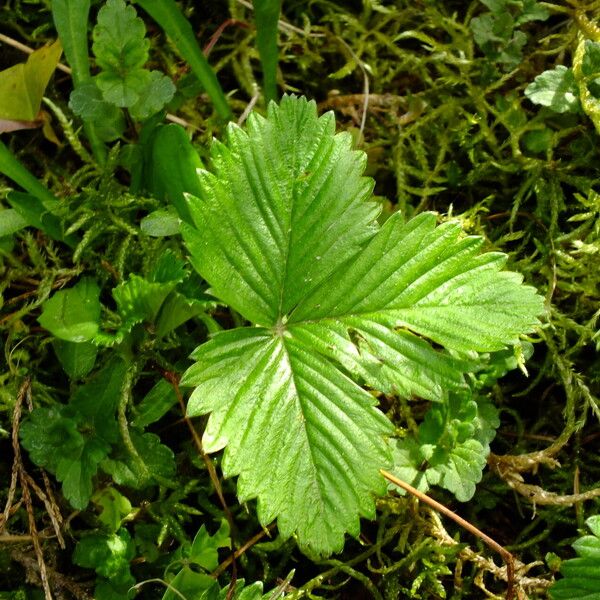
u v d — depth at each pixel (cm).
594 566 16
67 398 20
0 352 19
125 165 20
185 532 19
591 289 20
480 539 19
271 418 16
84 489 17
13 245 20
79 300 17
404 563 19
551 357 20
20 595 18
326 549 15
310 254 16
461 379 16
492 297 16
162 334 18
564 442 19
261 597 17
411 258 16
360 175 17
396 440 18
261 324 16
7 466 19
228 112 20
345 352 16
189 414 15
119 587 17
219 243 16
